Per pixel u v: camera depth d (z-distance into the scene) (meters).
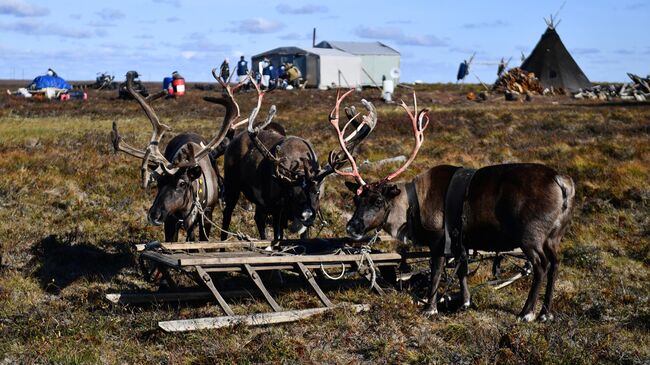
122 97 45.25
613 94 48.47
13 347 7.70
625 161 17.75
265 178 10.36
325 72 56.78
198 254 8.88
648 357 7.58
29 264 10.89
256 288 9.48
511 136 22.72
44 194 14.08
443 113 30.14
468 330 8.02
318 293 8.72
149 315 8.62
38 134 22.72
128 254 11.35
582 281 10.53
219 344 7.71
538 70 52.59
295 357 7.42
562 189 8.17
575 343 7.73
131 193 14.48
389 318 8.47
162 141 21.47
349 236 8.74
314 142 21.72
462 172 8.70
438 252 8.73
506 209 8.28
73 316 8.67
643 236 12.66
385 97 42.72
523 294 9.68
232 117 9.97
